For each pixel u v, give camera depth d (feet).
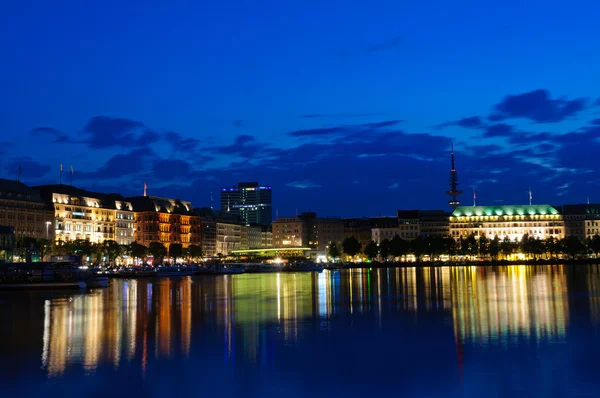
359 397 149.48
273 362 183.21
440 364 177.88
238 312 304.91
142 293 458.50
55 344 212.64
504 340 210.59
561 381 159.02
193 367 177.37
